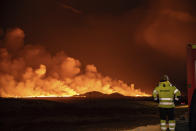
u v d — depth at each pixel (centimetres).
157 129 1048
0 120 1922
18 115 2328
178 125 988
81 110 2939
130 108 3372
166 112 880
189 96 757
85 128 1452
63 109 3028
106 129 1374
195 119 564
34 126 1598
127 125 1573
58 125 1645
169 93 883
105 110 3017
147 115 2434
